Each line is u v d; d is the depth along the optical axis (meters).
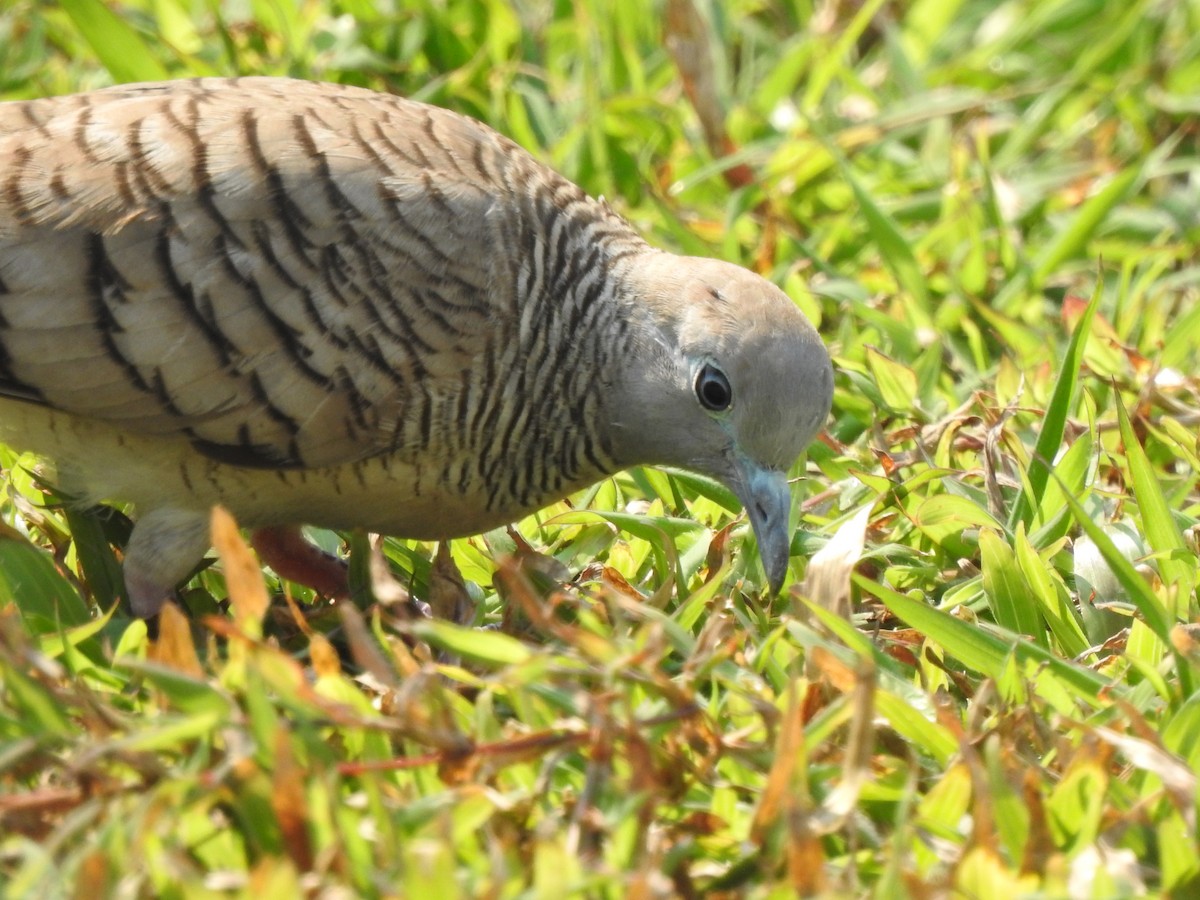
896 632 10.05
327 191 9.84
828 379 10.37
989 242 15.05
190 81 10.71
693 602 9.38
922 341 13.70
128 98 10.15
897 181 16.06
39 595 9.52
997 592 10.02
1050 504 11.12
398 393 10.00
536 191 10.57
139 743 7.19
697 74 15.86
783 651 9.44
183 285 9.62
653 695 8.30
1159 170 16.48
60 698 7.84
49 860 6.73
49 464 10.61
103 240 9.56
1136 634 9.66
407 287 9.93
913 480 10.94
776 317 10.25
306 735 7.61
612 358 10.48
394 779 7.89
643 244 10.96
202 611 10.38
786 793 7.44
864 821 7.93
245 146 9.80
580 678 8.80
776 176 15.16
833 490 11.57
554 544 11.23
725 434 10.37
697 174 15.38
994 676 9.29
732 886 7.59
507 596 10.34
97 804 7.01
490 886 6.73
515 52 16.61
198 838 7.16
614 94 16.31
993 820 7.70
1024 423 12.51
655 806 7.71
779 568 10.16
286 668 7.65
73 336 9.60
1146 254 14.75
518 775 7.94
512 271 10.22
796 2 18.56
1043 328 14.11
